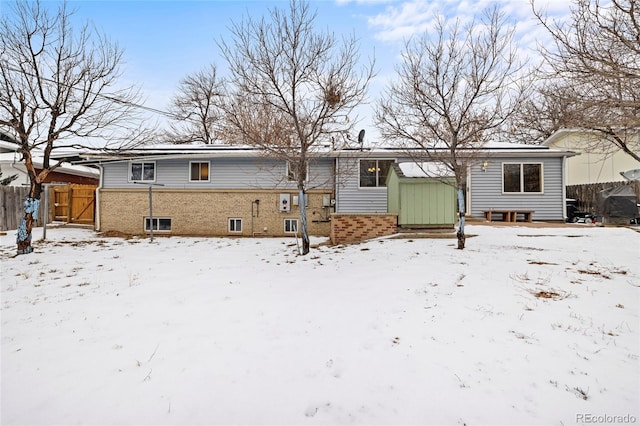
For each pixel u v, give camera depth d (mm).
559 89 5879
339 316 4125
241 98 8680
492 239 8906
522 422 2164
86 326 3986
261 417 2312
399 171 10438
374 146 13531
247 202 13359
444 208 9992
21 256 8539
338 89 8258
